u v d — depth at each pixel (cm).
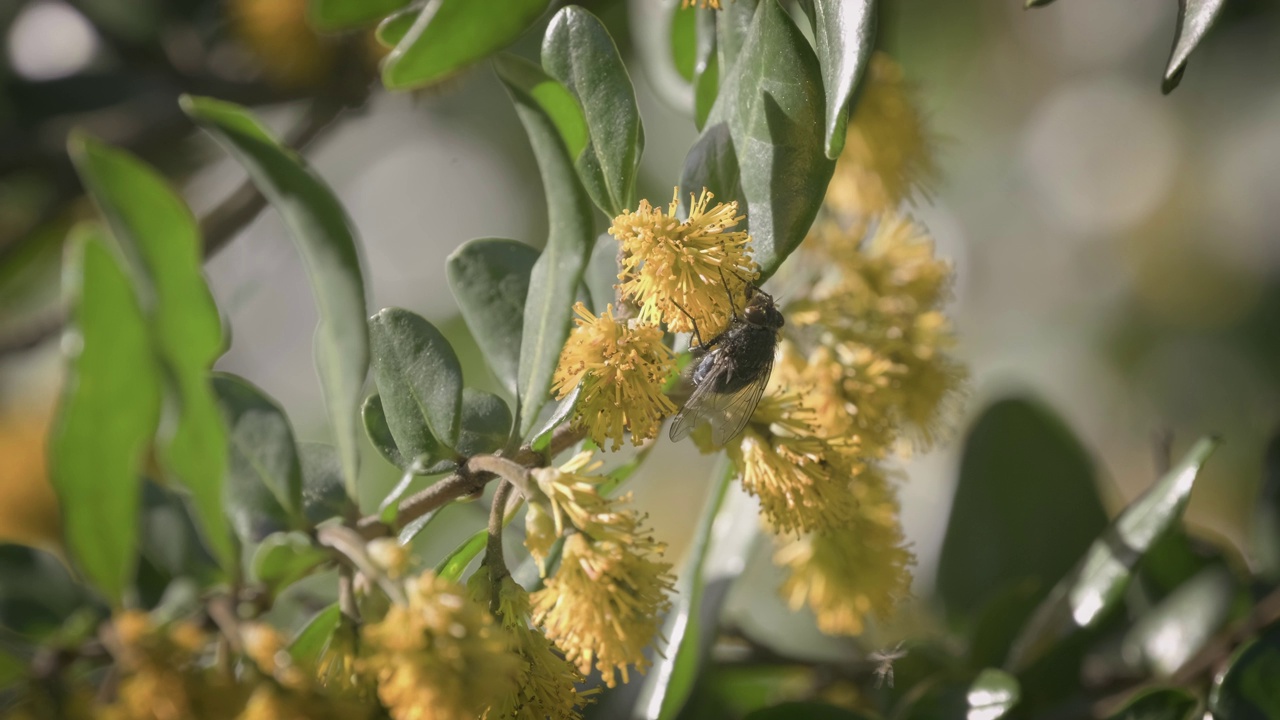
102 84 50
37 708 36
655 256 39
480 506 44
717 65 41
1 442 49
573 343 39
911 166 43
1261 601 44
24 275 56
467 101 63
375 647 36
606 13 50
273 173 37
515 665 37
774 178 39
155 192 36
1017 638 44
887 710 43
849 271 41
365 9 41
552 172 38
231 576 37
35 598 37
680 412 40
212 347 37
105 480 36
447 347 39
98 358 36
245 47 49
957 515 46
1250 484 63
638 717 43
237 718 36
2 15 50
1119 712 41
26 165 49
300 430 62
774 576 48
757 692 45
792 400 39
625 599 38
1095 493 46
